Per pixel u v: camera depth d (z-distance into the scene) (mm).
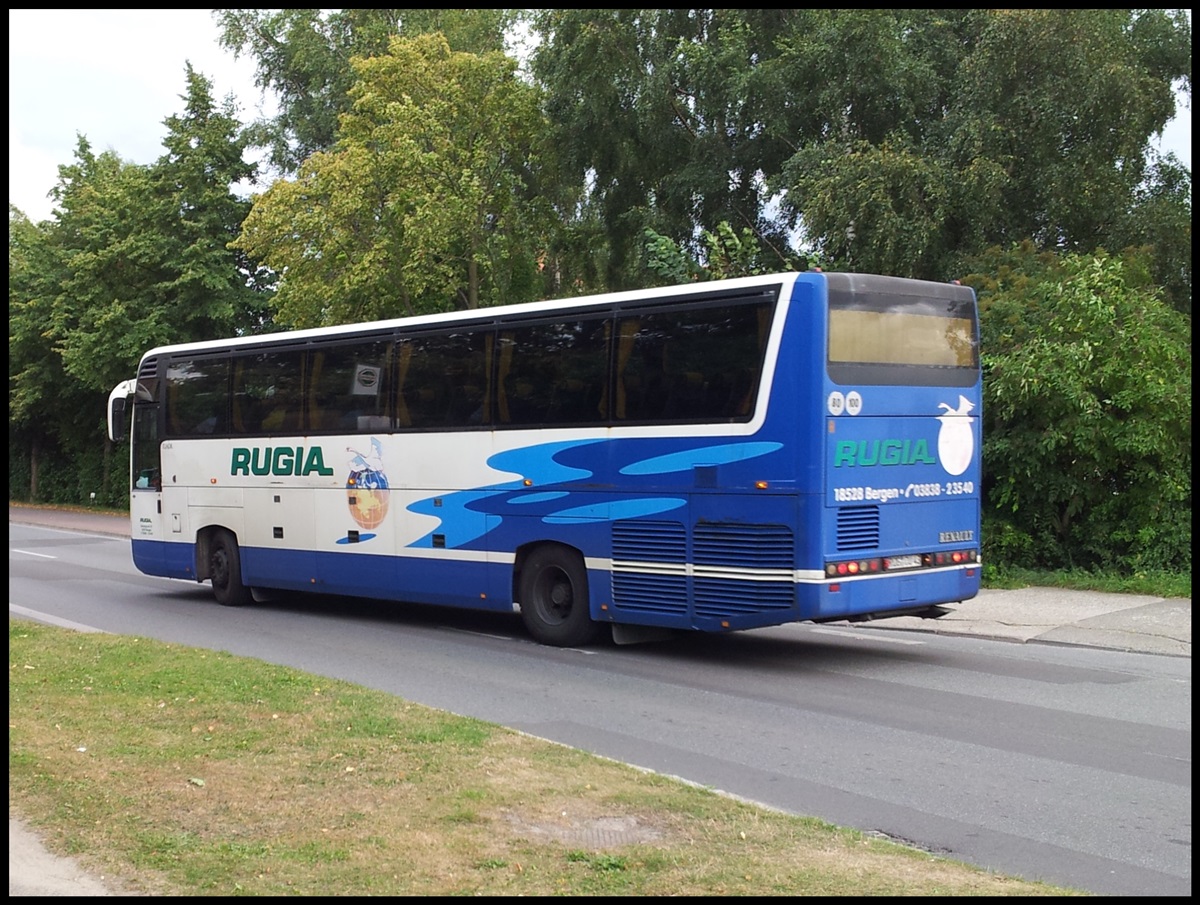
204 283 36250
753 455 10508
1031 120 20391
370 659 11633
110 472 42906
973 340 11555
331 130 38250
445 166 26938
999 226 20938
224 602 16266
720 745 8023
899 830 6156
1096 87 19625
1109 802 6668
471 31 35188
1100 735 8266
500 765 6660
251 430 15727
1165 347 15320
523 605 12570
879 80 22391
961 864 5227
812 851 5266
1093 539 15773
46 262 42688
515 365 12586
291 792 6113
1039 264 18391
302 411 15023
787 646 12391
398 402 13805
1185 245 20875
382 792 6109
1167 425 15125
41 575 20688
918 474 10992
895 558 10766
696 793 6195
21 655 10281
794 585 10219
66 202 44438
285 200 27641
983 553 16422
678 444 11070
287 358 15258
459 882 4812
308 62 38094
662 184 27172
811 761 7582
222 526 16219
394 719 7785
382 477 13969
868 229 19953
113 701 8312
